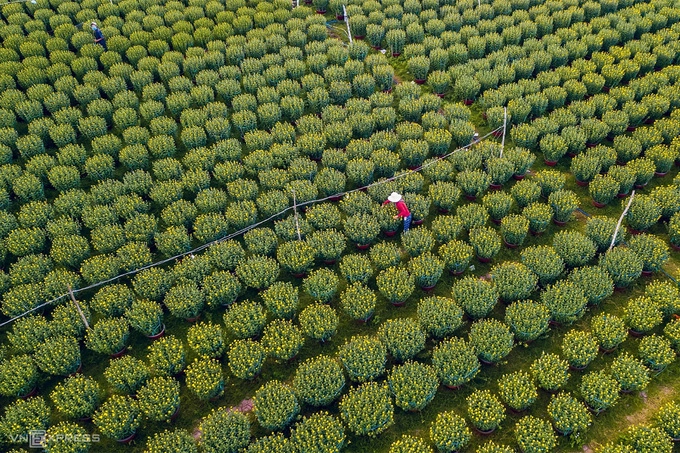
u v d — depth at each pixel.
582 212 19.77
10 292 16.28
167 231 18.20
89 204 19.38
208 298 16.47
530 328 15.29
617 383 14.42
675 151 20.56
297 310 17.08
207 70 25.53
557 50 25.66
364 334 16.41
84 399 14.11
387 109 22.58
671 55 25.55
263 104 23.75
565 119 21.98
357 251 18.72
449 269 17.97
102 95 25.19
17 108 22.81
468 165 20.42
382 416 13.59
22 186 19.52
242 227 18.80
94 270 17.00
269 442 13.13
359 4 30.86
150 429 14.39
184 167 21.75
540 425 13.34
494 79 24.16
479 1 29.95
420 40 27.94
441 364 14.61
